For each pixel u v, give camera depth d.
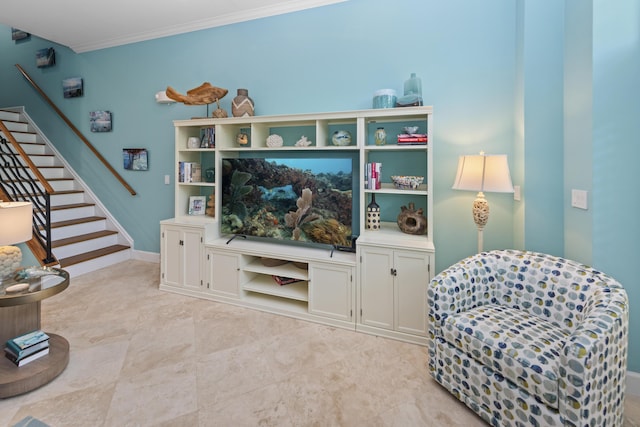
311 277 2.64
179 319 2.67
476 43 2.65
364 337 2.44
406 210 2.73
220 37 3.52
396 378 1.95
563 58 2.16
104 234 4.21
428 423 1.60
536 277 1.87
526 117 2.26
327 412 1.67
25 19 3.51
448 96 2.74
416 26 2.80
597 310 1.42
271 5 3.19
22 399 1.71
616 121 1.75
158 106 3.93
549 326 1.69
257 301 2.90
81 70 4.35
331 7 3.06
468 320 1.74
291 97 3.25
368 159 2.96
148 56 3.92
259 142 3.10
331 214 2.73
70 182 4.57
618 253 1.77
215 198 3.20
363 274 2.48
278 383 1.89
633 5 1.71
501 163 2.10
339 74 3.06
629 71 1.72
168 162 3.96
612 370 1.36
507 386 1.47
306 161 2.80
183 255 3.15
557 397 1.30
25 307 2.04
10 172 4.23
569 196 2.09
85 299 3.04
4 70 4.95
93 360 2.08
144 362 2.07
